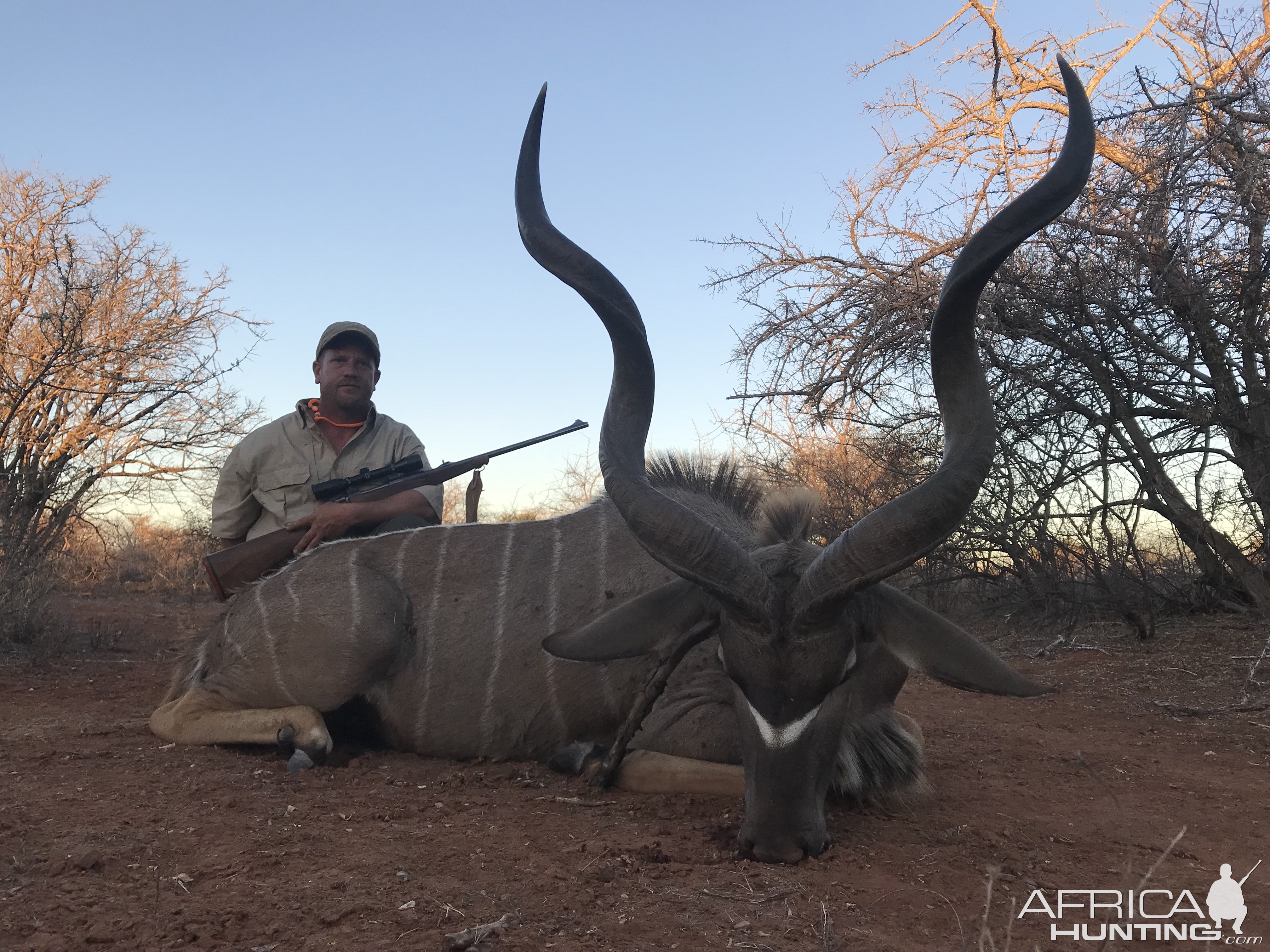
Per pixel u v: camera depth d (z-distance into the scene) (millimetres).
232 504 4828
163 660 6699
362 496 4555
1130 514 7164
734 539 3488
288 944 2072
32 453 8773
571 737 3730
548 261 3098
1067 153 2773
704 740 3381
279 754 3818
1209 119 6191
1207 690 5445
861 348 7535
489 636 3803
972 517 7320
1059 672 6195
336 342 4859
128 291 10914
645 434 3070
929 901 2445
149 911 2209
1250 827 3172
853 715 3213
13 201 10562
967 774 3814
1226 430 6859
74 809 2965
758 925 2234
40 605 6996
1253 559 7156
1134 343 6816
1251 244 6191
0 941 2068
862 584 2580
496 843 2744
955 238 7574
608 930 2174
